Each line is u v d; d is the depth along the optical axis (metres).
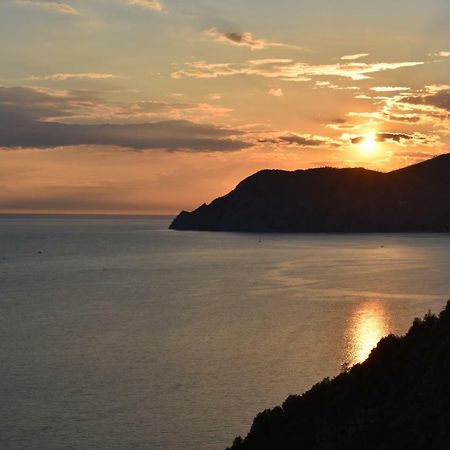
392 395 26.34
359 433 25.27
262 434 28.08
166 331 66.75
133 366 52.16
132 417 40.44
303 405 28.36
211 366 51.88
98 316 77.06
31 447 36.25
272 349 57.53
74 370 51.03
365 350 57.00
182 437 37.53
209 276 124.75
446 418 23.59
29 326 70.56
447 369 25.31
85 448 36.09
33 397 44.25
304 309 80.94
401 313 77.44
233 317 75.19
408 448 23.70
